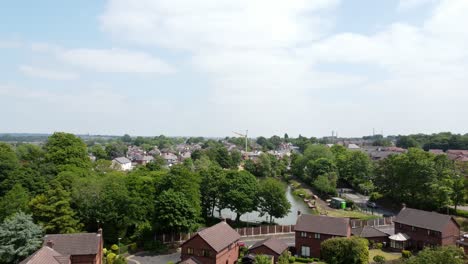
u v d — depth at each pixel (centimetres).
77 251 5962
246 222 10550
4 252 5706
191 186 9300
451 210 10994
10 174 8462
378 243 8438
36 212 6975
